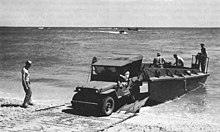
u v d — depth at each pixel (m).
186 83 15.47
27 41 73.81
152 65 16.06
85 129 8.48
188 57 36.41
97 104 9.99
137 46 56.34
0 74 22.53
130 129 8.63
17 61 31.56
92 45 58.62
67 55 37.94
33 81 19.16
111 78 11.33
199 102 13.52
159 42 70.56
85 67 26.39
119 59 12.45
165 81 13.54
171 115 11.02
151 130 8.59
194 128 9.01
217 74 22.59
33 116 9.91
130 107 11.34
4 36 105.88
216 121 10.16
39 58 34.50
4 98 13.46
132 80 11.91
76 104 10.31
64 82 18.73
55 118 9.70
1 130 8.16
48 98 13.96
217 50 47.31
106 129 8.55
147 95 13.10
